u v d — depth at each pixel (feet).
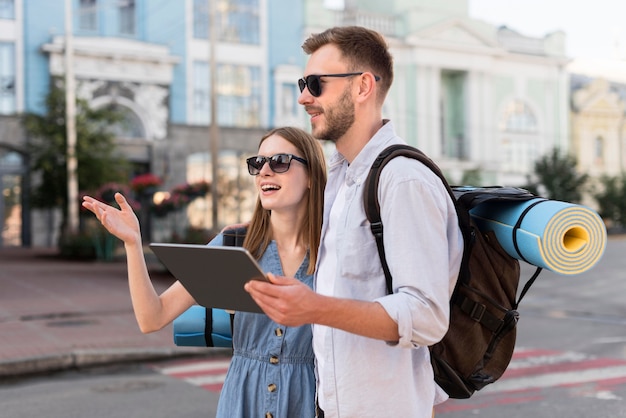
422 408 6.08
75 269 58.23
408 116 102.63
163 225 86.38
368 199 5.81
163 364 24.25
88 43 83.82
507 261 6.49
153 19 88.48
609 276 57.47
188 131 89.86
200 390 20.21
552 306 40.09
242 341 7.36
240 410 7.19
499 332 6.48
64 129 71.97
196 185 59.16
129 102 86.43
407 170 5.65
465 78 107.76
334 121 6.15
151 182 62.95
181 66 89.92
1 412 17.90
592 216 5.95
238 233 7.85
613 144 128.88
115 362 24.30
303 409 7.09
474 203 6.15
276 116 94.63
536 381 20.77
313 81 6.15
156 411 17.87
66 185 72.33
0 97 81.76
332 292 6.26
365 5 109.09
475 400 18.61
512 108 112.88
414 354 6.15
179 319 7.52
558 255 5.88
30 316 33.55
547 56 115.03
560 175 110.93
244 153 93.25
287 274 7.48
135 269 6.94
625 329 31.42
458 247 6.01
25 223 83.71
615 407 17.71
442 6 107.04
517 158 113.70
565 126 117.70
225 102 92.12
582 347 26.71
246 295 5.54
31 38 82.38
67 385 21.13
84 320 32.45
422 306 5.35
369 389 5.84
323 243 6.47
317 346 6.43
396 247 5.53
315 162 7.41
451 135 109.50
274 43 94.68
